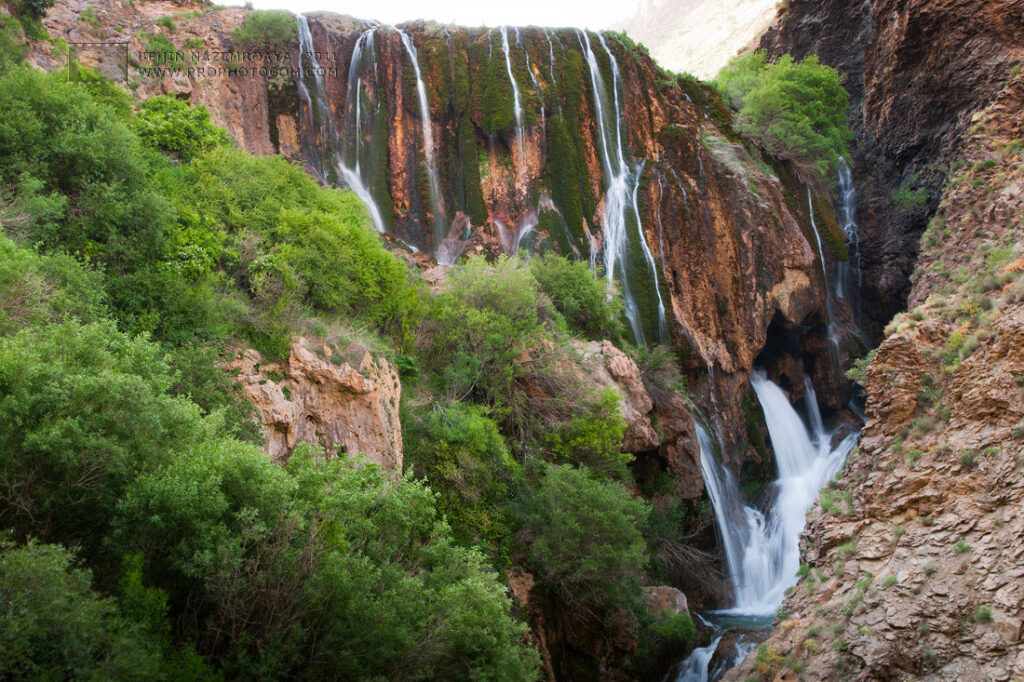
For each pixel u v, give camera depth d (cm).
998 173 2433
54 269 1216
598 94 3494
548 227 3177
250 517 909
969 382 1486
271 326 1536
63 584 710
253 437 1330
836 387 3566
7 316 1002
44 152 1438
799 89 3928
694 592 2350
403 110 3309
